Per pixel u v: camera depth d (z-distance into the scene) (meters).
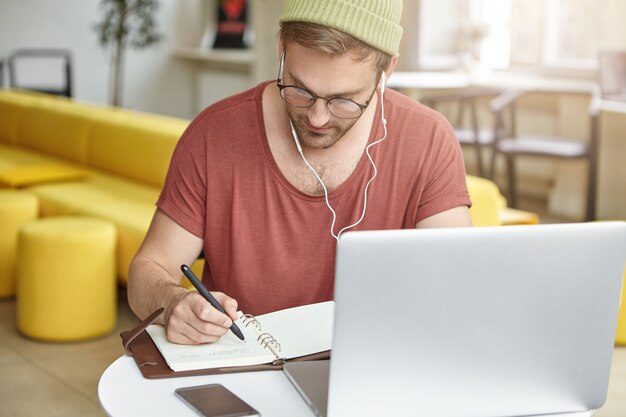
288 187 1.63
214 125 1.66
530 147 5.23
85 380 3.05
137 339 1.43
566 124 6.04
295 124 1.47
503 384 1.19
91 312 3.40
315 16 1.36
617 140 5.60
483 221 3.37
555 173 6.15
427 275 1.12
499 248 1.13
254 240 1.65
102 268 3.41
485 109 6.66
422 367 1.15
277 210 1.64
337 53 1.36
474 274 1.13
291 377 1.31
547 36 6.41
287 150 1.63
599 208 5.73
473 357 1.17
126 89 9.64
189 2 9.95
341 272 1.09
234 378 1.33
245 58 8.99
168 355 1.36
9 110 5.93
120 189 4.50
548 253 1.15
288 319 1.51
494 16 6.77
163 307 1.47
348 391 1.14
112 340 3.43
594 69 6.09
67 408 2.82
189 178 1.66
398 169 1.65
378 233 1.10
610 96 5.19
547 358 1.20
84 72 9.31
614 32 5.93
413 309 1.13
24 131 5.72
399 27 1.43
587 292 1.18
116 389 1.27
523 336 1.18
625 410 2.85
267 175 1.63
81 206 4.04
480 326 1.16
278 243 1.64
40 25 8.97
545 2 6.38
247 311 1.67
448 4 6.96
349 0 1.36
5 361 3.20
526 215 3.63
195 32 10.04
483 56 6.84
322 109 1.41
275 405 1.24
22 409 2.80
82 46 9.26
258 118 1.64
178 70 10.02
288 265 1.65
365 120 1.63
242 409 1.20
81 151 5.12
